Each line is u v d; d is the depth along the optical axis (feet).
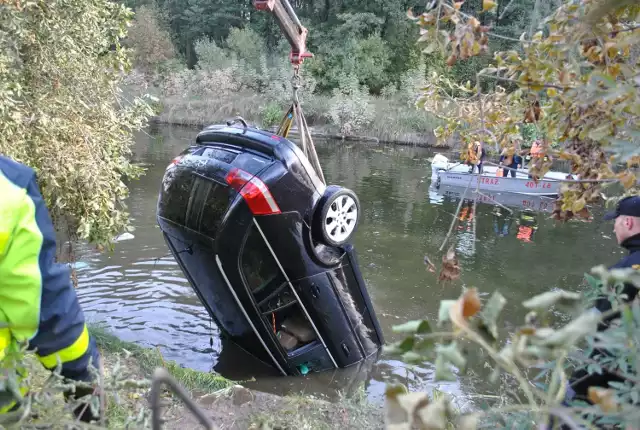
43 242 5.35
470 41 8.10
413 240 37.45
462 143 12.05
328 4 136.15
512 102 10.91
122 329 22.08
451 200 51.03
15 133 16.58
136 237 33.27
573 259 35.04
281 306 18.17
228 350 20.97
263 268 17.63
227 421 13.67
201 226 16.84
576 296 3.30
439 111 11.90
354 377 19.35
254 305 17.51
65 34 17.63
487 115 11.21
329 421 14.37
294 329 19.36
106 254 30.07
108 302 24.50
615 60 8.48
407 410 2.66
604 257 35.76
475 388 15.71
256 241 16.90
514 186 53.47
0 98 15.31
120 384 4.56
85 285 26.12
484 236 39.42
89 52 18.86
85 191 18.54
